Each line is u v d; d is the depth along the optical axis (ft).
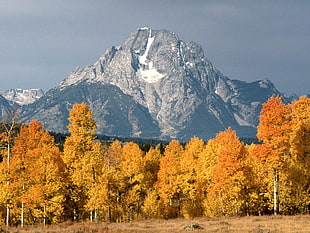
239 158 207.31
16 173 184.44
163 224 185.57
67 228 158.40
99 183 207.41
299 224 154.71
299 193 200.34
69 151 211.00
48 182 200.54
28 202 188.44
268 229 143.23
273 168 193.98
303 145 195.42
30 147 199.62
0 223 198.90
